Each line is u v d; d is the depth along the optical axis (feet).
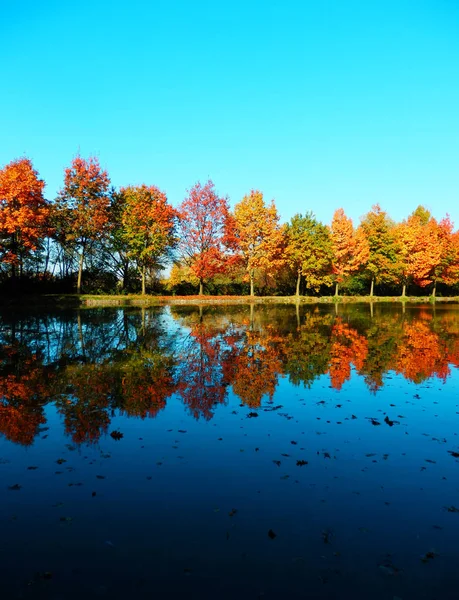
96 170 124.77
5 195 98.58
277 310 104.12
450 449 19.15
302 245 151.64
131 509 14.02
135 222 134.82
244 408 24.79
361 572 11.01
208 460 17.80
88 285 145.18
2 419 22.72
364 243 163.12
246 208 144.25
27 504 14.32
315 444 19.58
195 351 42.83
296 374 33.09
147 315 86.33
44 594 10.19
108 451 18.67
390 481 16.07
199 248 141.90
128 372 33.40
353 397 27.20
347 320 77.10
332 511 13.92
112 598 10.06
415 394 27.91
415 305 131.54
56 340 50.06
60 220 126.82
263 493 15.07
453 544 12.21
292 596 10.14
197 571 11.00
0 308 95.14
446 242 173.27
